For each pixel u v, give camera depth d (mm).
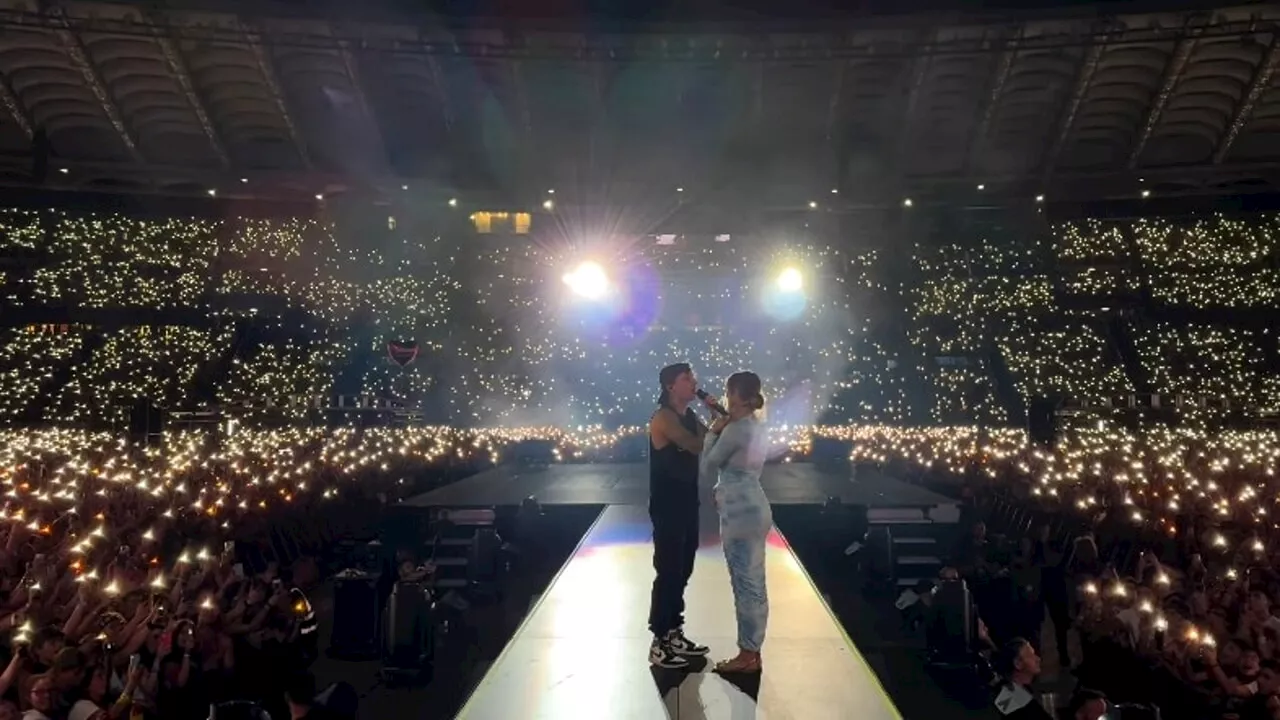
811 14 36875
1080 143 45000
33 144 42438
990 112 42000
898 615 14688
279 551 16469
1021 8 36500
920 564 16656
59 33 37219
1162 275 42375
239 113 43188
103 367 38906
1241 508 15422
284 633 10070
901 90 41031
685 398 7965
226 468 20453
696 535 8070
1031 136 44281
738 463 7562
